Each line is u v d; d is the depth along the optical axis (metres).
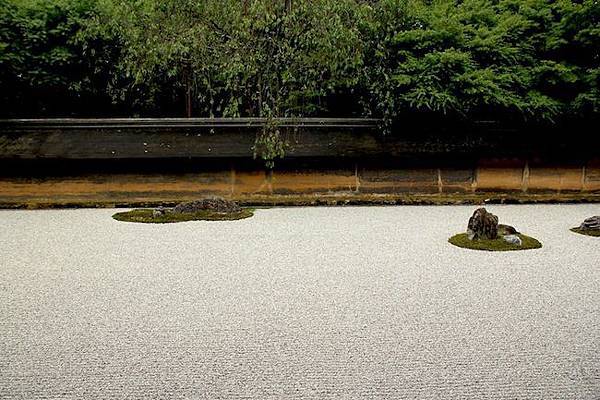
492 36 13.70
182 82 14.65
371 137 13.55
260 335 4.48
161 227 9.65
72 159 12.86
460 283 6.06
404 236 8.82
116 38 14.12
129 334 4.51
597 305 5.30
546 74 14.21
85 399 3.44
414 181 13.79
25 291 5.75
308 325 4.71
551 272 6.56
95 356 4.08
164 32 12.30
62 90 14.72
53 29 14.05
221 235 8.88
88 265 6.85
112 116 15.85
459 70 13.51
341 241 8.39
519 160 13.98
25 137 12.94
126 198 13.15
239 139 13.28
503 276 6.36
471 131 13.74
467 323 4.78
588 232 9.12
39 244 8.15
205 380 3.69
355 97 15.12
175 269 6.65
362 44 13.07
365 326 4.69
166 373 3.79
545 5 14.73
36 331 4.59
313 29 12.23
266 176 13.49
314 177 13.57
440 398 3.46
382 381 3.68
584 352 4.18
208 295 5.59
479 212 8.42
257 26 12.03
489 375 3.78
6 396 3.48
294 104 14.54
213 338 4.42
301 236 8.80
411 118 13.89
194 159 13.22
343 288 5.84
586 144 14.04
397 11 13.73
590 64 14.38
